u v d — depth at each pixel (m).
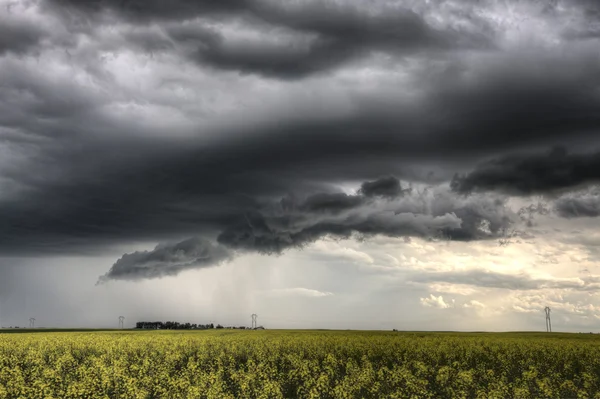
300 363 32.81
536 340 51.47
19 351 42.97
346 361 37.41
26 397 24.91
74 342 47.03
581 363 36.62
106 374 28.08
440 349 41.88
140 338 51.56
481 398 23.08
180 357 38.53
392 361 39.19
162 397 24.72
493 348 42.72
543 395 24.61
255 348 42.47
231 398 22.89
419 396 24.34
